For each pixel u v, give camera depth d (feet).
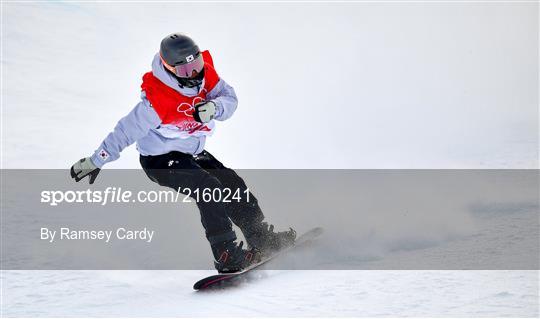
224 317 19.76
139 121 24.75
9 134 50.37
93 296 22.45
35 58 73.97
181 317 19.97
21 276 24.58
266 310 20.26
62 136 51.26
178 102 24.68
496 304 19.35
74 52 79.10
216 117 25.27
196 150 26.84
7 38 78.95
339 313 19.40
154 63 24.49
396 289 21.30
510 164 43.60
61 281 24.12
